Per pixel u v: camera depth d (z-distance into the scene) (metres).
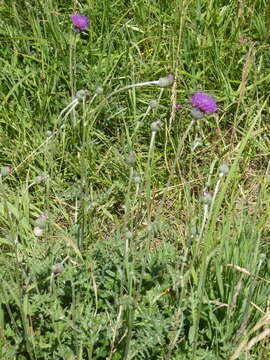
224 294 3.16
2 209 3.59
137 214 3.51
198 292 2.98
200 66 4.82
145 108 4.53
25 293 2.86
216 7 5.00
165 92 4.52
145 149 4.39
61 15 4.80
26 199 3.69
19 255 3.38
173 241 3.76
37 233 2.74
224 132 4.60
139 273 3.21
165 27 4.86
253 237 3.22
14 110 4.36
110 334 2.95
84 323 2.92
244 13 5.06
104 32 4.89
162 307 3.11
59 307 2.93
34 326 3.03
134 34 4.86
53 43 4.62
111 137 4.49
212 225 2.79
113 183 4.15
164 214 4.04
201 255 3.20
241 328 2.89
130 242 3.16
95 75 4.54
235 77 4.82
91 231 3.62
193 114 2.58
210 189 4.02
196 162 4.29
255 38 5.00
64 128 4.27
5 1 4.80
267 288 3.17
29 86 4.50
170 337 2.94
